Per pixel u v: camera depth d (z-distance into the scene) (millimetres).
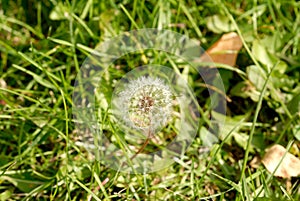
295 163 505
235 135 525
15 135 533
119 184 503
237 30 541
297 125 520
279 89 544
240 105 552
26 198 498
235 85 546
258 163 521
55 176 504
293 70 562
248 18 583
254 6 574
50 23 585
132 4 586
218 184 511
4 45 541
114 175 506
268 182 500
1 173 505
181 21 578
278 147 511
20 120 532
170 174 518
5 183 512
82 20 570
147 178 511
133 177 509
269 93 541
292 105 532
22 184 506
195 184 507
